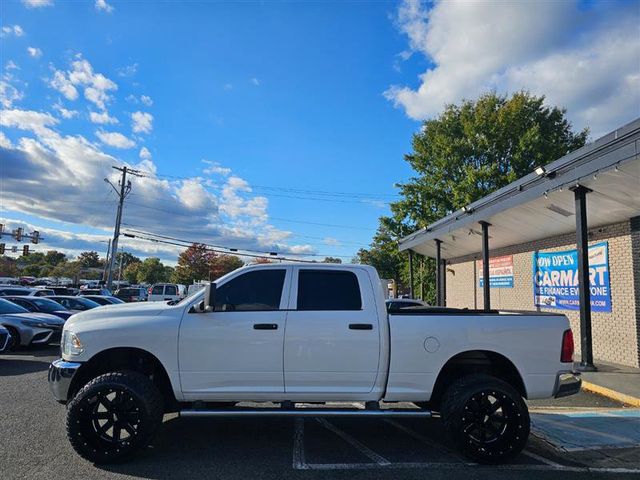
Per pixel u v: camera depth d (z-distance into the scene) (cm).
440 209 2978
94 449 494
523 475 481
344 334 535
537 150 2738
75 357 523
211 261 7488
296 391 530
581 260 1075
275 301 551
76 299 2083
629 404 816
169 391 551
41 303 1780
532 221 1435
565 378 550
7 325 1373
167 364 526
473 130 2881
